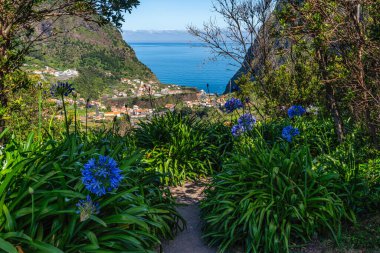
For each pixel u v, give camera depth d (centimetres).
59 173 380
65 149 454
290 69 885
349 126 738
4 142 661
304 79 841
